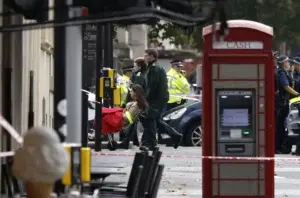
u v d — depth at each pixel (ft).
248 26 114.62
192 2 85.97
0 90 102.01
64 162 69.41
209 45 115.03
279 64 203.72
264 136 116.37
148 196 100.89
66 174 80.28
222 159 116.67
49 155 68.54
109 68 206.28
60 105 83.56
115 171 106.42
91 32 214.07
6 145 103.14
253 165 116.78
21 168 68.64
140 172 93.61
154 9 83.71
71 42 83.56
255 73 115.55
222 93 115.85
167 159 187.01
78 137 84.02
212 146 116.67
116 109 200.23
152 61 194.70
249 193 116.98
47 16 90.48
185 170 167.43
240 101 116.06
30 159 68.39
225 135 116.67
